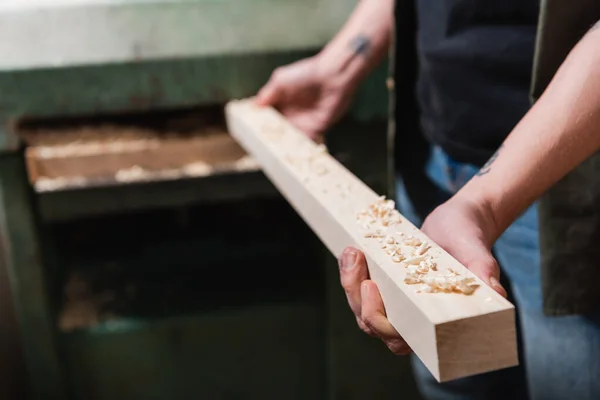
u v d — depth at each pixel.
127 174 1.22
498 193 0.60
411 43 1.00
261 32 1.19
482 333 0.51
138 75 1.11
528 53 0.78
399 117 1.04
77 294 1.42
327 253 1.29
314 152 0.91
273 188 1.25
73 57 1.10
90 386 1.36
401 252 0.61
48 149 1.21
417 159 1.05
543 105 0.60
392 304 0.57
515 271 0.88
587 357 0.84
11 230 1.21
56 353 1.31
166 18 1.23
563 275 0.77
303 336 1.39
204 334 1.35
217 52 1.13
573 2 0.63
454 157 0.91
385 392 1.42
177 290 1.42
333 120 1.16
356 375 1.39
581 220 0.74
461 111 0.87
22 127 1.23
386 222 0.68
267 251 1.54
